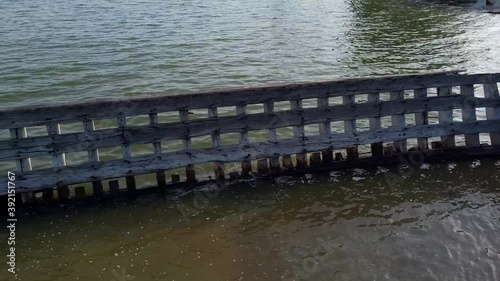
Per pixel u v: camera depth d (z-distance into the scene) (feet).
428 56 95.25
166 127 39.22
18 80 77.61
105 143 38.29
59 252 31.78
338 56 97.35
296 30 129.49
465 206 35.73
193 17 150.20
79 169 37.99
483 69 82.43
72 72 82.74
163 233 33.73
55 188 39.06
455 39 111.34
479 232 32.27
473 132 44.68
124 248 32.07
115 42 108.78
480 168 42.01
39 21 139.23
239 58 94.27
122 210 36.94
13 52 98.37
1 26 130.00
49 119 37.01
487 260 29.40
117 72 82.94
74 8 168.04
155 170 39.47
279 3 192.34
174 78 79.46
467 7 164.25
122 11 161.38
